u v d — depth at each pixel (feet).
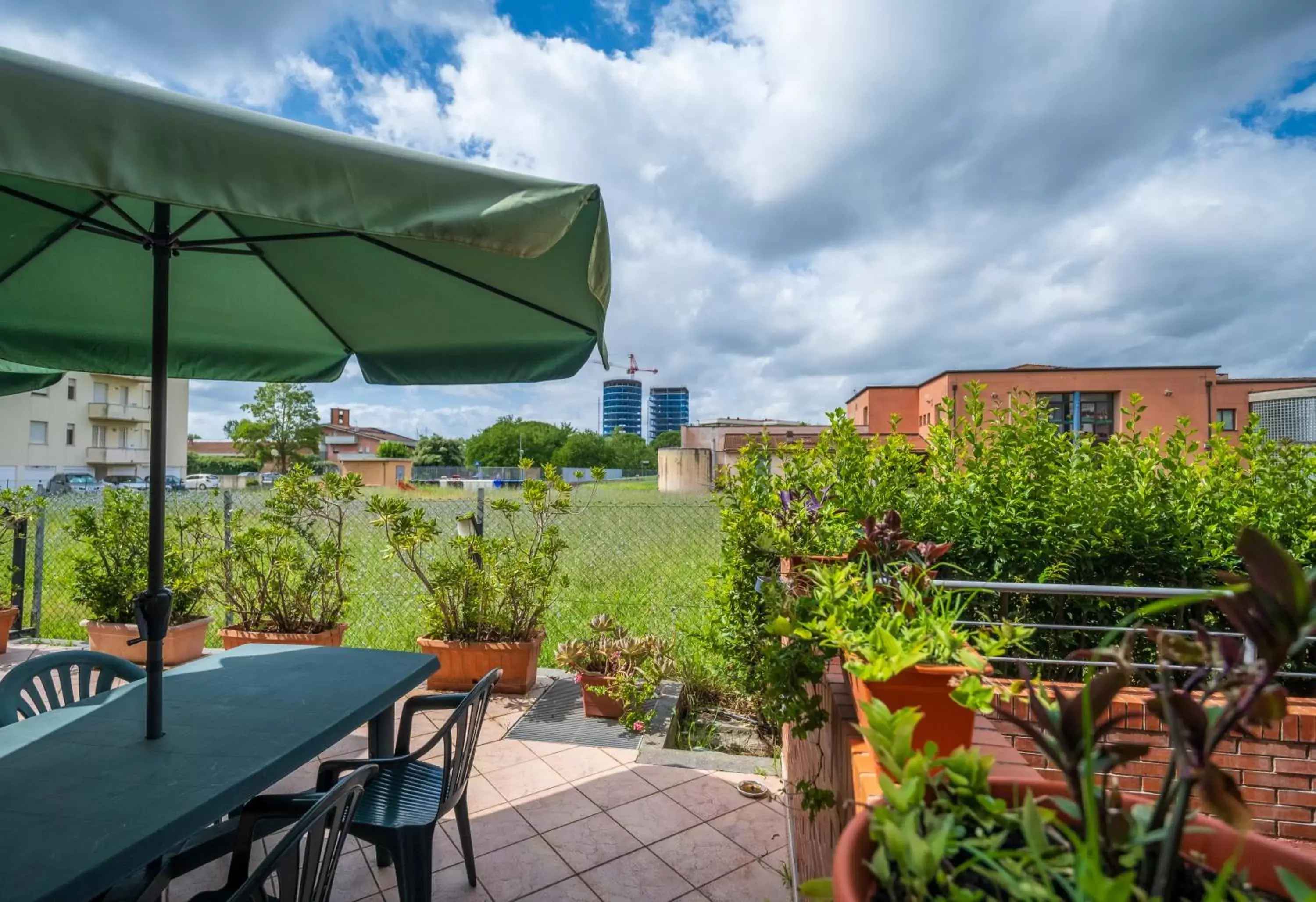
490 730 11.70
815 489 11.53
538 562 14.32
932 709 3.55
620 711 12.10
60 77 3.43
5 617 15.89
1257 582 1.87
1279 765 8.02
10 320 8.49
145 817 4.43
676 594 21.54
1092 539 10.12
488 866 7.78
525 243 4.45
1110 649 2.29
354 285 8.39
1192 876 2.34
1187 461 10.94
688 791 9.55
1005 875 2.04
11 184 6.47
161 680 5.72
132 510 16.06
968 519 10.77
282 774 5.32
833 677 5.60
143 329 9.30
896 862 2.38
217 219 7.42
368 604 20.21
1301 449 10.27
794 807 7.55
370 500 14.99
